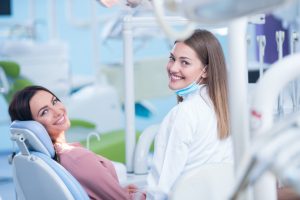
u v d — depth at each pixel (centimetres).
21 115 222
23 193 220
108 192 217
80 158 217
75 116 560
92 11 584
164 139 202
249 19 221
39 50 558
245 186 88
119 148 401
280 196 169
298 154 81
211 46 206
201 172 134
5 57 553
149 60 602
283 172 79
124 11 263
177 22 231
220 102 204
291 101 240
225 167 138
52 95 227
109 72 607
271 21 397
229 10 90
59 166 201
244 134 112
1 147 631
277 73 100
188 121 198
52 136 228
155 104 683
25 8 689
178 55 208
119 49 709
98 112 571
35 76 560
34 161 201
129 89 271
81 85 632
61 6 707
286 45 373
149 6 192
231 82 113
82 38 711
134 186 241
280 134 85
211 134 202
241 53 112
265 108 101
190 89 208
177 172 196
